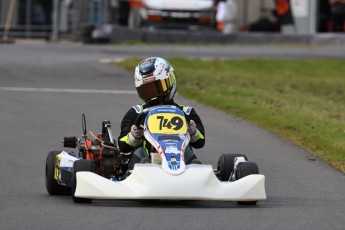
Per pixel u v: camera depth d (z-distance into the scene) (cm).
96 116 6259
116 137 5403
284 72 10925
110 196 3166
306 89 9206
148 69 3569
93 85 8081
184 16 13550
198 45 13475
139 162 3431
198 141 3578
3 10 13975
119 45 13175
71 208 3269
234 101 7031
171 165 3241
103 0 14150
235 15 14812
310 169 4541
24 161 4634
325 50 13388
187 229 2914
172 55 11800
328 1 14625
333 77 10744
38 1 14225
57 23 13875
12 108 6556
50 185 3662
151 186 3158
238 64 11106
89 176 3222
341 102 8300
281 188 3994
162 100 3609
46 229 2900
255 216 3181
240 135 5634
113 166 3609
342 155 4928
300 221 3136
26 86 7850
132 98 7262
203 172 3238
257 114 6375
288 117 6259
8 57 10562
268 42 13975
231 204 3434
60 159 3588
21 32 14125
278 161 4769
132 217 3091
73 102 6931
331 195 3828
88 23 14038
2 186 3906
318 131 5703
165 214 3156
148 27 13562
